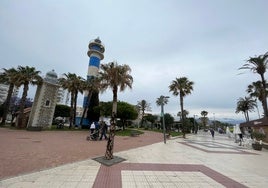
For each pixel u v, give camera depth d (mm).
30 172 5719
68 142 13984
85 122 39531
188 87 30422
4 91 72000
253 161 9477
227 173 6746
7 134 17859
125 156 9211
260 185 5461
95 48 46625
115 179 5469
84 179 5301
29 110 38688
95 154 9211
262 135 16766
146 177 5809
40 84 32812
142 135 28422
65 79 35875
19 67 30422
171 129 62188
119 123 45844
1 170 5812
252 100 52375
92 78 39031
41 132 23359
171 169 6949
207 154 11172
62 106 54625
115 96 13602
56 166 6570
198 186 5145
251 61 25094
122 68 14047
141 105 73625
